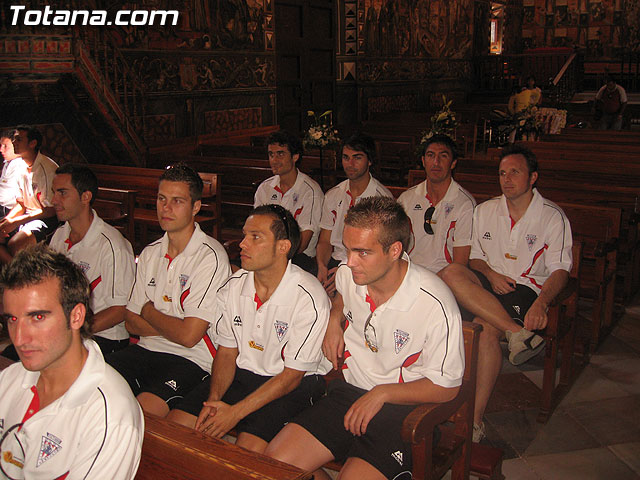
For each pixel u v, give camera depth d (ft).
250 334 9.01
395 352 8.30
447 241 13.61
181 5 32.27
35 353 4.99
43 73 22.94
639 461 10.67
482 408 10.80
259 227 8.44
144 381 9.59
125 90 27.43
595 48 69.82
